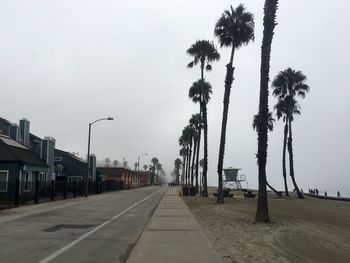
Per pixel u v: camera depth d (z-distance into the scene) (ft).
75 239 48.14
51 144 172.14
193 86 190.29
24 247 42.27
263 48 72.38
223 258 38.47
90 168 229.66
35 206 100.42
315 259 42.11
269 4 72.54
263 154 71.56
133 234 53.26
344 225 75.77
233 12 125.80
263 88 71.92
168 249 40.73
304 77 196.75
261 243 49.14
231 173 323.78
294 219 81.82
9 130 154.20
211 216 82.89
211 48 162.30
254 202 134.41
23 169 130.62
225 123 126.31
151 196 171.73
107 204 114.73
